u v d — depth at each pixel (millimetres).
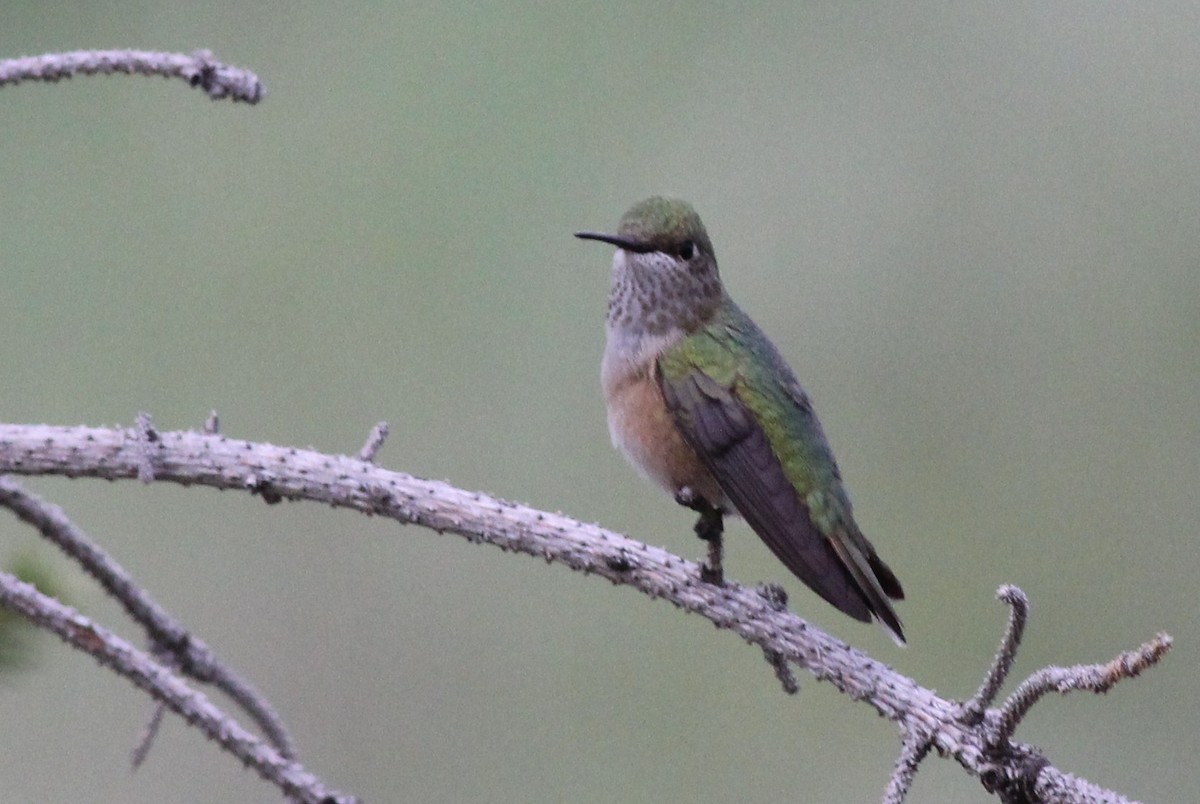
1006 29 13852
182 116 12719
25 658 6086
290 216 12508
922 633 12078
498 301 12414
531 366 12273
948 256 12914
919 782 11336
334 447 11938
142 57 6312
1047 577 12156
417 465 11883
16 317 11977
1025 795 5273
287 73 12945
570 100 12977
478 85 12984
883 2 13875
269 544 11500
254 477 6379
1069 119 13281
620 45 13227
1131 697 11766
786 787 11328
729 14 13297
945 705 5625
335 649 11383
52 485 11352
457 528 6430
